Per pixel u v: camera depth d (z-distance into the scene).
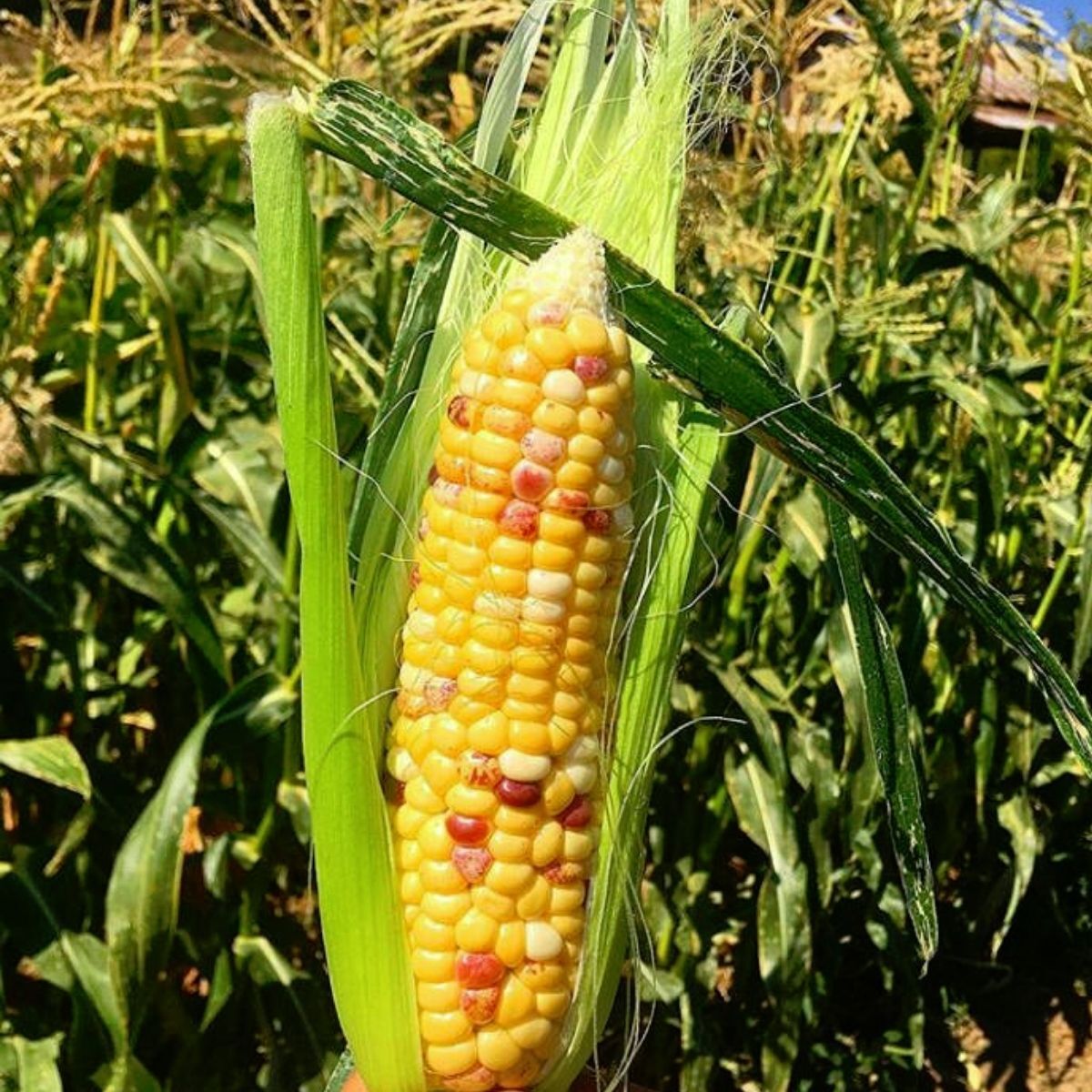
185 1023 0.54
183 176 0.71
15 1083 0.47
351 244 0.74
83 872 0.56
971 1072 0.71
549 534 0.25
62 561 0.57
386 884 0.26
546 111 0.30
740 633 0.65
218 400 0.65
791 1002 0.57
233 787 0.59
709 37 0.30
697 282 0.56
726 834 0.73
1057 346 0.71
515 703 0.25
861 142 0.70
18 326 0.50
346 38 0.67
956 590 0.27
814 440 0.26
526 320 0.24
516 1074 0.27
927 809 0.77
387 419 0.29
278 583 0.53
